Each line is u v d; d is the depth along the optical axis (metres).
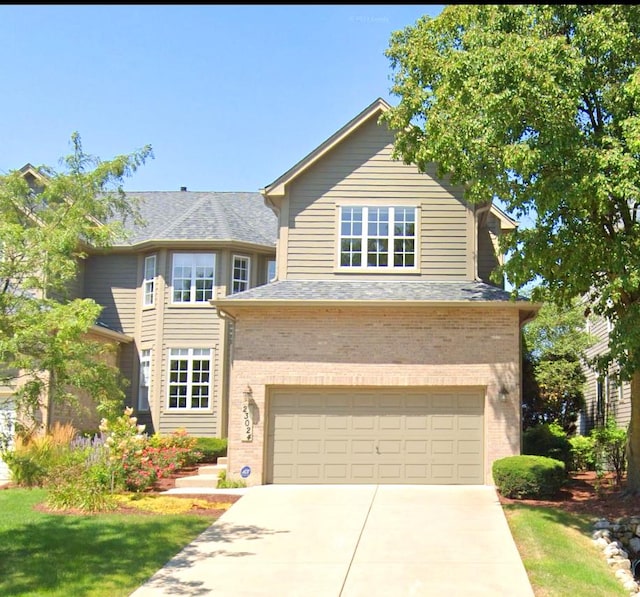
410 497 17.33
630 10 14.27
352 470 19.30
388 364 19.38
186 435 24.61
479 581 11.38
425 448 19.28
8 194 12.69
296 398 19.59
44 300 12.10
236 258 27.50
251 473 19.09
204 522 14.95
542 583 11.27
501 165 15.40
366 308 19.50
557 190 13.98
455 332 19.41
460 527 14.49
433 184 21.61
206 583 11.27
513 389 19.12
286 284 20.91
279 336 19.59
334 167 21.75
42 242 11.98
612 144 14.06
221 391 26.47
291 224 21.59
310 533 14.15
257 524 14.84
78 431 22.64
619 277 14.09
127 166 13.36
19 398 12.02
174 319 27.02
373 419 19.44
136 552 12.66
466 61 15.18
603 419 28.00
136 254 28.61
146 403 27.28
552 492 17.09
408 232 21.48
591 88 15.04
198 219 28.09
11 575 11.20
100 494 16.16
